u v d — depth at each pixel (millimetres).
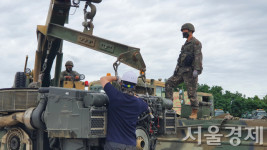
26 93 6355
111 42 8070
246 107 51750
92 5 8219
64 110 4953
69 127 4855
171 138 8742
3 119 6375
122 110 4555
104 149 4586
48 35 8609
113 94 4559
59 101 5035
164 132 6086
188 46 8320
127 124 4539
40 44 9219
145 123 5523
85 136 4637
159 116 6000
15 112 6527
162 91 10648
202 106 11258
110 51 8086
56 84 9625
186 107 10828
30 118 5688
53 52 9156
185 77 8406
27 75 9531
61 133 4949
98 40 8188
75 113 4805
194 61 8188
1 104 6590
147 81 10281
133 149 4516
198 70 8109
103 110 4773
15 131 6395
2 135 6777
